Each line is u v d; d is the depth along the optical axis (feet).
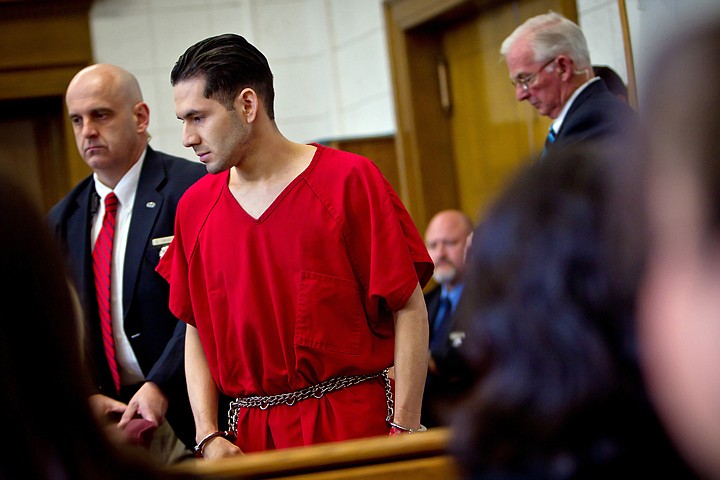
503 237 3.92
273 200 10.26
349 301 10.13
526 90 13.98
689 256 2.91
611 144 3.92
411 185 25.50
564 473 3.80
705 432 2.95
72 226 13.24
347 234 10.15
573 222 3.78
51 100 29.48
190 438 12.10
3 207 4.00
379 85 26.55
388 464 7.43
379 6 26.18
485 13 23.77
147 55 28.78
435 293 18.48
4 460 3.98
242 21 29.07
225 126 10.21
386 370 10.52
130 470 4.34
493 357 4.01
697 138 2.82
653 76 2.92
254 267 10.26
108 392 12.85
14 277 3.97
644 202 3.23
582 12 17.93
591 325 3.73
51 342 4.06
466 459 4.00
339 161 10.37
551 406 3.77
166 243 12.74
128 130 13.10
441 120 25.55
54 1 28.37
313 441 10.07
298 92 29.19
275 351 10.22
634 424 3.75
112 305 12.85
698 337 2.89
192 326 11.09
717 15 2.79
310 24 29.19
